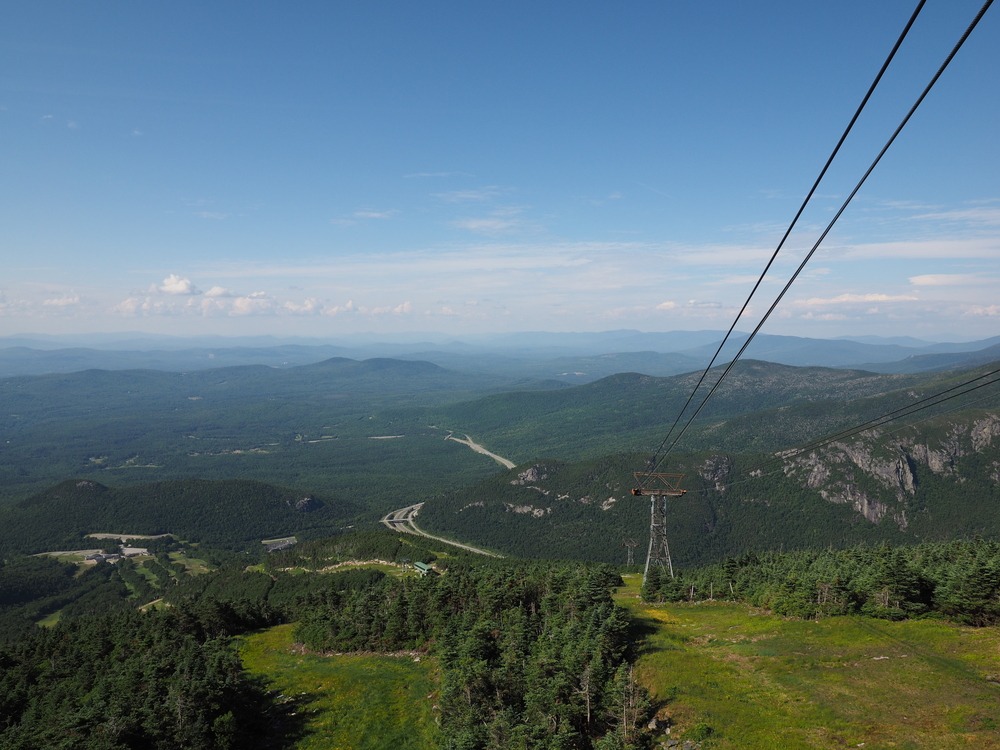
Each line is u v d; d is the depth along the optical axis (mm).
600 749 51812
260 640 104125
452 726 61812
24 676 90062
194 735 61250
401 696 75812
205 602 114000
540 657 64562
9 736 69812
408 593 99250
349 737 67375
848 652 64500
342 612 103250
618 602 108062
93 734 59469
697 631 80375
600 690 59812
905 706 50500
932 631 68812
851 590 80625
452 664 71625
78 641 103875
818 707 52469
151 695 65688
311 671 85938
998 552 101500
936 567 89062
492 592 84688
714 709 54594
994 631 67312
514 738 54938
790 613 83875
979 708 48000
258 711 71500
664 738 52688
